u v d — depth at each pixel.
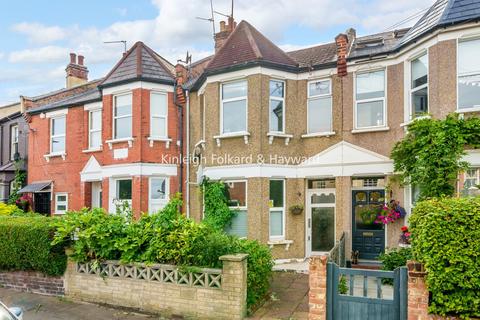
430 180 9.29
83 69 22.06
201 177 13.09
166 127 15.02
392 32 14.57
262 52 12.77
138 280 8.04
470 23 9.68
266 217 12.18
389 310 6.09
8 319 4.54
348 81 12.52
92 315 7.74
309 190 13.14
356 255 11.84
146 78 14.55
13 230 9.58
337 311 6.35
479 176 9.59
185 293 7.53
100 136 16.52
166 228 8.07
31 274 9.46
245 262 7.29
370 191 12.32
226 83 13.10
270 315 7.30
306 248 12.86
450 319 5.59
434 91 10.13
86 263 8.66
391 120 11.80
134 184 14.30
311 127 13.12
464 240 5.45
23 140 20.77
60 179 17.53
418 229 5.99
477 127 9.12
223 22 17.39
